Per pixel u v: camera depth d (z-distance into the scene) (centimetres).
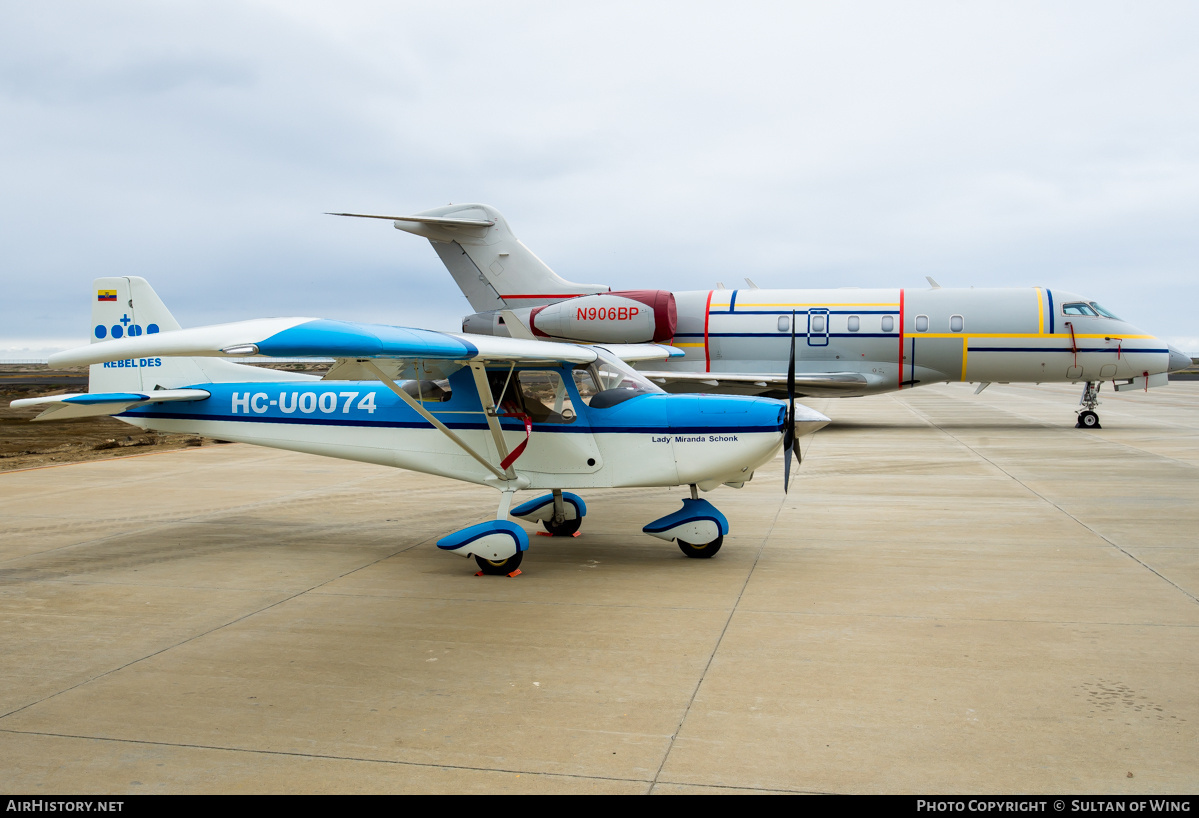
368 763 358
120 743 379
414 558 767
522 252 2211
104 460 1622
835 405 3153
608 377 764
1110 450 1578
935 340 1969
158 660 492
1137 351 1914
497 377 760
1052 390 4762
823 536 838
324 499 1116
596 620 566
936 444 1708
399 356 550
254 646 517
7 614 589
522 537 693
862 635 525
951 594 618
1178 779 336
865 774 343
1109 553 748
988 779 338
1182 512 946
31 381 6669
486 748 371
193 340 481
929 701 418
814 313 2011
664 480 739
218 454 1722
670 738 379
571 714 407
